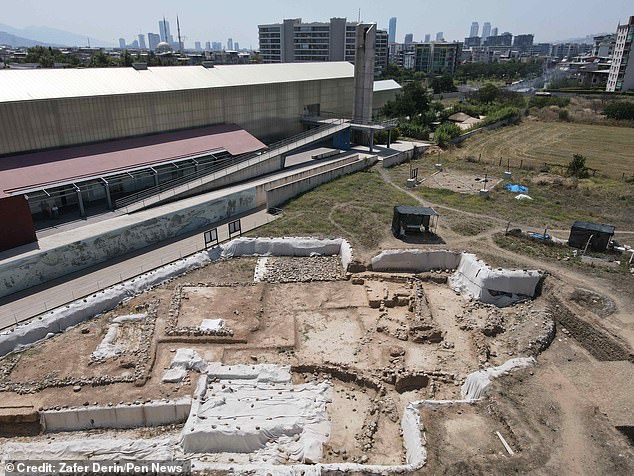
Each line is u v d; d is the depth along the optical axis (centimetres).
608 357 2327
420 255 3203
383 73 15912
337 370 2231
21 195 2967
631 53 12081
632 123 8519
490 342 2497
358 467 1642
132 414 1969
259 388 2122
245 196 4081
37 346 2347
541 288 2881
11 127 3619
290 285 3023
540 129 8300
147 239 3403
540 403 1936
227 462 1788
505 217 3994
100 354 2286
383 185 4847
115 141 4319
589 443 1734
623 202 4409
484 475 1588
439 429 1806
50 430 1945
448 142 6694
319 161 5534
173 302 2741
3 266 2670
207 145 4672
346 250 3322
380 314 2706
